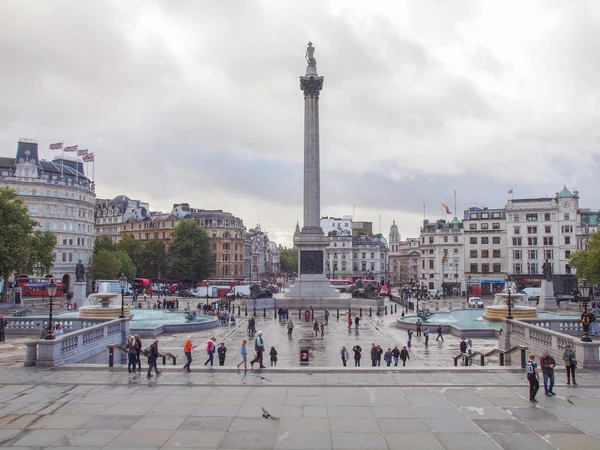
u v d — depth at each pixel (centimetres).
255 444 1712
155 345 2652
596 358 2780
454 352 4166
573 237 11688
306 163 8931
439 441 1742
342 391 2358
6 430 1844
